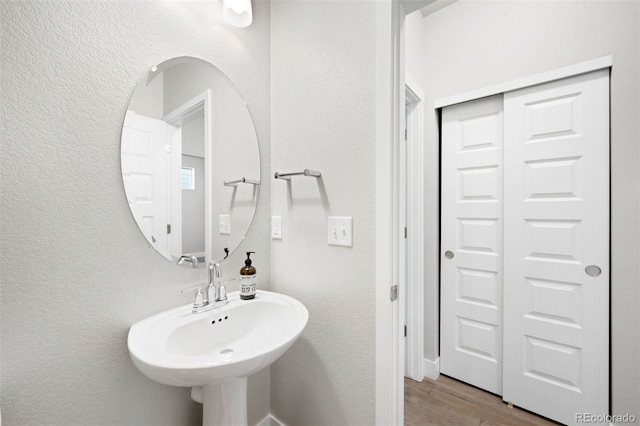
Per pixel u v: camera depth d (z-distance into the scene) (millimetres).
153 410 971
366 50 1045
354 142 1074
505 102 1661
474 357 1836
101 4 839
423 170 1935
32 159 726
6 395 696
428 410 1631
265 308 1115
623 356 1335
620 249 1339
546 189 1534
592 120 1405
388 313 982
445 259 1935
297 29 1265
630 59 1300
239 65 1246
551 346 1539
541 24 1532
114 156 873
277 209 1357
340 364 1121
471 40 1772
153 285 970
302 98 1245
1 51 678
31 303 728
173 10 1017
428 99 1951
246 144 1276
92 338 832
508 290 1670
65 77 774
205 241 1131
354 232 1074
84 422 818
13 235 701
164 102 994
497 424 1525
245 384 981
